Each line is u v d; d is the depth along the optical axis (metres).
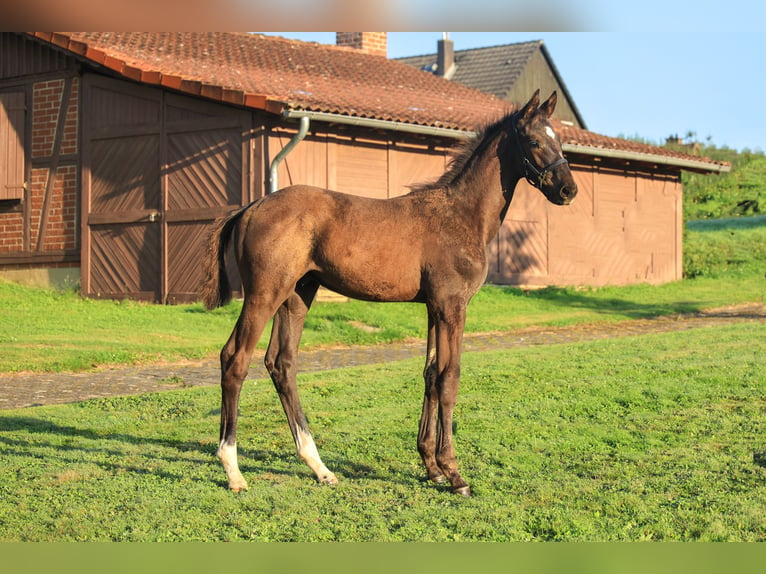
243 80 18.30
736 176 41.94
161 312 16.69
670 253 25.12
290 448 7.66
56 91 19.53
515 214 21.83
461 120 19.22
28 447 7.63
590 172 23.28
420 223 6.52
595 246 23.39
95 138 19.02
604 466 6.96
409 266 6.45
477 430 8.06
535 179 6.66
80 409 9.23
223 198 17.62
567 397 9.29
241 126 17.42
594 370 10.64
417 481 6.66
